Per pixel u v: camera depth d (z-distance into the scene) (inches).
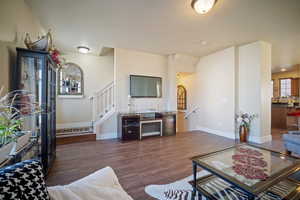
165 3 85.0
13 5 71.4
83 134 156.1
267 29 119.2
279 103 242.7
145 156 114.7
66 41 143.5
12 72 72.2
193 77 216.8
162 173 88.7
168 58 199.2
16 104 69.9
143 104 186.7
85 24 110.7
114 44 153.0
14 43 73.0
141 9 91.3
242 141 151.7
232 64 163.3
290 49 169.3
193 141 155.8
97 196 39.1
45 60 79.7
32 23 95.0
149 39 140.0
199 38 138.3
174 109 192.5
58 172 89.4
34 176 33.1
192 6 86.9
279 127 227.6
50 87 93.4
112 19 103.3
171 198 66.5
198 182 66.1
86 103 188.7
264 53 146.5
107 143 147.9
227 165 63.2
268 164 64.0
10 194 27.6
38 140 80.0
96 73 192.9
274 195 58.0
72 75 181.8
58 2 84.7
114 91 169.9
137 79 179.5
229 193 58.7
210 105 191.8
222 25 111.8
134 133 159.9
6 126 49.3
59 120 176.2
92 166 97.4
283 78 302.2
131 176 85.0
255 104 148.7
